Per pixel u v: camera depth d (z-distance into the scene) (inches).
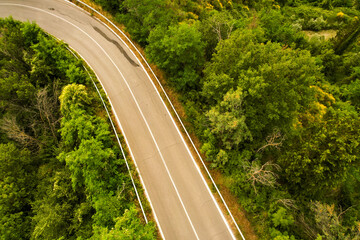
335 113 911.7
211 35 1195.9
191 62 1095.6
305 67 887.1
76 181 871.7
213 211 876.6
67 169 1011.3
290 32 1748.3
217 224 853.2
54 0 1525.6
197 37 1031.6
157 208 885.8
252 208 855.1
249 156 935.0
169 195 912.3
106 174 868.0
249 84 844.0
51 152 1127.6
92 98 1073.5
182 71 1130.0
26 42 1227.2
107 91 1186.0
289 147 940.0
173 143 1030.4
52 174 1056.2
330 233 786.2
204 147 937.5
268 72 848.3
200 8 1716.3
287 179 938.1
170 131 1061.8
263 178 830.5
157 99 1155.9
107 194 845.8
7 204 932.0
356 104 1572.3
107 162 880.9
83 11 1476.4
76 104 974.4
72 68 1144.2
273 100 879.7
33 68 1120.8
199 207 886.4
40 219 869.2
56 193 935.0
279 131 915.4
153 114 1111.6
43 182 1029.2
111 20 1418.6
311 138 872.9
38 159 1102.4
